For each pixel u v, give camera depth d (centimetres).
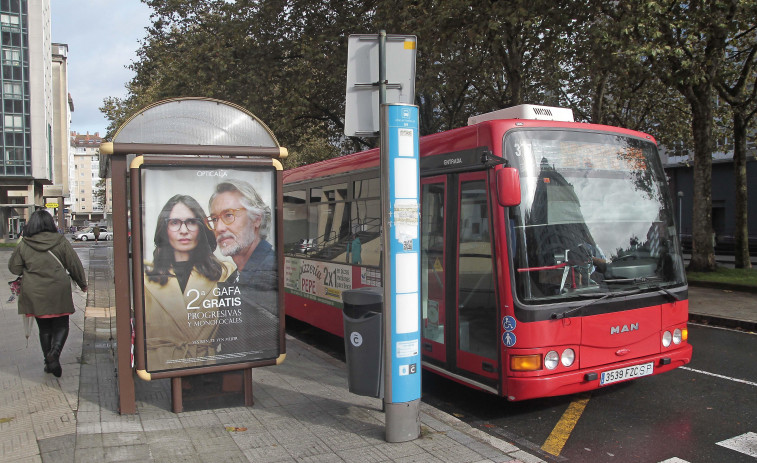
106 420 508
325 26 1834
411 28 1477
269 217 545
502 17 1350
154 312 511
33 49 5647
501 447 466
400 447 453
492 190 541
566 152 566
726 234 2988
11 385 609
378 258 743
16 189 5816
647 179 605
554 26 1369
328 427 496
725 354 816
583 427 538
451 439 471
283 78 1881
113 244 512
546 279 525
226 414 529
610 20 1268
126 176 515
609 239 564
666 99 2002
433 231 639
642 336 561
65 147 8206
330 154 3522
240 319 538
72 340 841
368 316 507
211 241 527
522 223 529
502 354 525
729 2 1241
